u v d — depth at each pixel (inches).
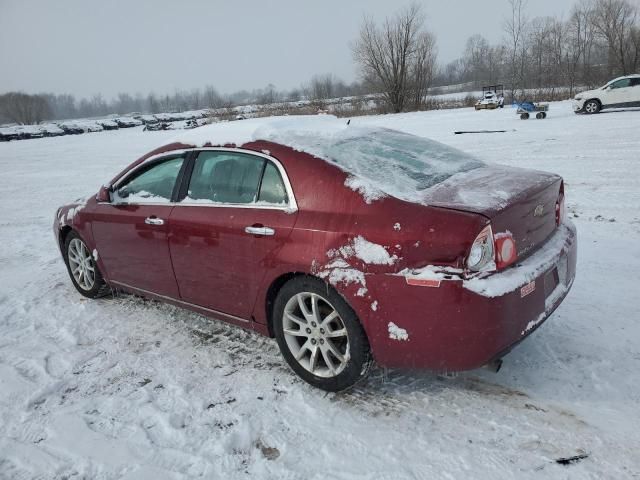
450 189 116.4
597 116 728.3
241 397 125.2
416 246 103.7
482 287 99.4
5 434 116.6
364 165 124.1
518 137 559.2
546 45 1796.3
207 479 99.2
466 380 124.6
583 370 124.0
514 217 107.7
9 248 295.3
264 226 124.9
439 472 96.4
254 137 135.7
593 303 157.2
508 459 98.3
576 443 101.1
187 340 156.9
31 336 167.3
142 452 107.8
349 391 124.4
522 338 107.5
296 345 128.4
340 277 111.7
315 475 98.3
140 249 161.9
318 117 159.0
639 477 91.7
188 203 146.9
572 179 331.9
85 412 123.0
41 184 572.4
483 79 2694.4
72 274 201.9
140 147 996.6
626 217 243.0
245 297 135.3
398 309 106.4
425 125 861.8
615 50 1680.6
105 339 161.5
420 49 1647.4
